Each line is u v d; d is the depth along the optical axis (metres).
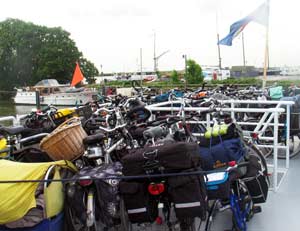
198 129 4.37
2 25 44.59
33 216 2.37
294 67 22.17
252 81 16.64
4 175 2.42
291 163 5.18
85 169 2.76
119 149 3.20
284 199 3.90
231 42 8.60
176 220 2.69
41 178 2.44
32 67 42.84
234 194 3.04
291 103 4.63
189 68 20.95
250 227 3.28
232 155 2.95
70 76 42.28
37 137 3.54
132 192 2.46
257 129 4.79
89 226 2.50
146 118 4.19
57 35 42.81
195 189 2.41
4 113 15.16
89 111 6.04
